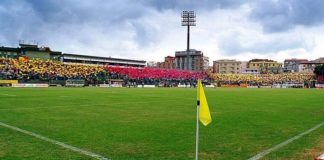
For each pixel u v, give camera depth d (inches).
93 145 444.5
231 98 1664.6
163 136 519.2
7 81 3021.7
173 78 4926.2
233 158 389.1
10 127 586.6
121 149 424.2
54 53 5108.3
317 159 347.9
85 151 409.4
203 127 622.2
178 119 736.3
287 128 629.9
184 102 1296.8
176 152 411.5
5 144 443.5
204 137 518.6
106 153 401.7
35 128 578.2
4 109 908.0
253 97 1790.1
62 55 5433.1
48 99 1327.5
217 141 487.5
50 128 580.7
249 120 746.2
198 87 335.6
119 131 560.4
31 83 3228.3
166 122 683.4
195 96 1742.1
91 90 2374.5
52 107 983.6
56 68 3718.0
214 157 392.5
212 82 5280.5
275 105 1222.9
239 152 419.2
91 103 1162.0
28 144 444.8
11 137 493.7
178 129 591.2
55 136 504.7
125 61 6978.4
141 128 597.3
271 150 432.5
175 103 1239.5
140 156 390.6
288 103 1349.7
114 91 2267.5
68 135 514.9
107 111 898.1
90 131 555.2
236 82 5428.2
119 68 4436.5
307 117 831.1
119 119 724.0
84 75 3887.8
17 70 3329.2
